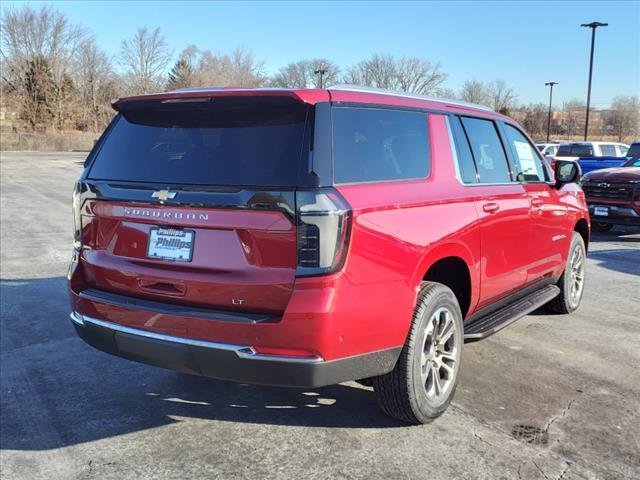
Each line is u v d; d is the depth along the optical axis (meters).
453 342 3.69
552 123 85.75
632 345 5.03
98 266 3.42
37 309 6.11
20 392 4.12
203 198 2.98
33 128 71.69
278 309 2.86
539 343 5.07
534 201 4.77
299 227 2.79
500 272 4.30
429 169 3.67
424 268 3.35
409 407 3.37
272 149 2.97
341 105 3.12
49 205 15.80
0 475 3.09
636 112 80.06
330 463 3.17
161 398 4.02
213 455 3.27
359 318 2.95
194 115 3.26
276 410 3.82
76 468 3.15
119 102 3.47
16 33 74.19
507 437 3.43
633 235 11.80
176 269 3.10
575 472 3.07
